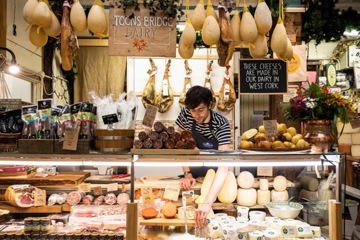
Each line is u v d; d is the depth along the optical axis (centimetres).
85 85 541
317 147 209
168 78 449
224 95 438
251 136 224
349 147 355
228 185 240
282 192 245
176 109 464
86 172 285
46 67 480
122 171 314
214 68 466
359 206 312
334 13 380
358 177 374
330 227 206
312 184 231
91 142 199
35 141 195
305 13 382
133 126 206
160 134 197
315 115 213
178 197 246
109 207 246
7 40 373
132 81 464
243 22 212
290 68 368
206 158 203
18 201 241
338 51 538
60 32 215
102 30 212
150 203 239
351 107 224
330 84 494
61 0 215
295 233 217
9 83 398
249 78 356
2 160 205
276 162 206
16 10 400
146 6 215
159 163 204
